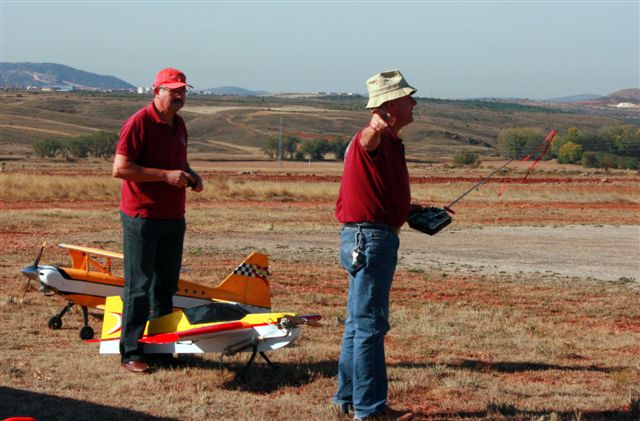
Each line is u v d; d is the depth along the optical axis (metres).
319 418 6.71
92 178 41.66
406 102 6.16
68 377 8.10
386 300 6.40
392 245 6.32
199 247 21.97
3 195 36.00
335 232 26.86
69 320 11.85
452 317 12.95
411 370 8.80
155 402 7.21
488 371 9.11
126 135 8.29
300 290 15.56
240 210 33.50
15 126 195.12
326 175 69.00
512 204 42.31
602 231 29.62
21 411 6.71
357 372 6.44
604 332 12.21
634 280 18.58
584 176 79.50
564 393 8.00
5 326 11.10
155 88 8.42
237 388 7.93
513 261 21.47
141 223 8.43
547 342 11.07
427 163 132.62
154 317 8.95
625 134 113.25
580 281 18.12
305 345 10.14
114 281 11.28
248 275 11.50
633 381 8.68
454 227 30.17
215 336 8.34
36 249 20.16
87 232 24.33
